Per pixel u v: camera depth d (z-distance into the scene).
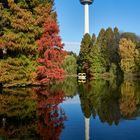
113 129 14.75
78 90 38.97
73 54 127.69
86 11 142.12
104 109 21.59
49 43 39.41
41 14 39.22
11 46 34.53
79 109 21.55
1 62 34.56
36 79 39.84
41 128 14.70
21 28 35.25
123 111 20.67
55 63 40.41
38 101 24.92
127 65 106.88
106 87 45.34
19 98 26.39
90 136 13.18
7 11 35.62
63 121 16.70
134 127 15.25
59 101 26.00
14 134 13.40
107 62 105.25
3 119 16.97
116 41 110.19
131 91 37.09
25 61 37.12
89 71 100.75
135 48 107.75
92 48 101.31
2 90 33.06
